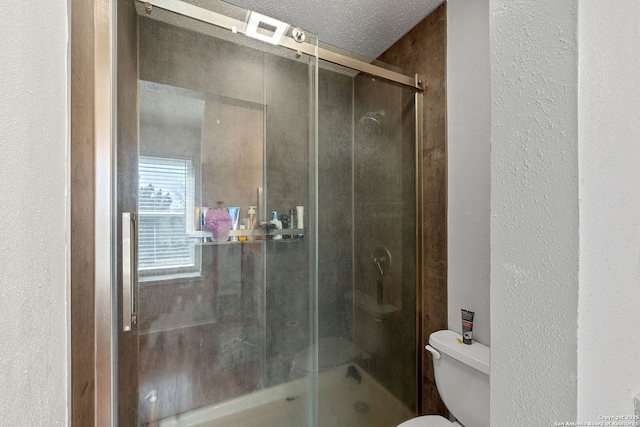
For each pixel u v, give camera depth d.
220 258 1.35
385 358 1.45
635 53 0.40
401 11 1.27
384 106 1.45
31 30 0.37
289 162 1.48
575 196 0.32
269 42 1.27
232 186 1.37
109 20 0.81
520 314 0.38
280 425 1.42
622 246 0.38
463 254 1.16
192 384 1.29
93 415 0.74
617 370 0.37
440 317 1.26
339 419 1.48
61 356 0.48
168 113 1.20
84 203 0.66
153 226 1.17
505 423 0.40
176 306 1.25
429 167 1.31
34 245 0.37
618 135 0.37
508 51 0.39
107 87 0.80
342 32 1.43
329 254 1.56
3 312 0.29
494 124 0.41
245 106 1.37
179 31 1.19
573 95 0.32
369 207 1.51
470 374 0.96
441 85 1.25
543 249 0.35
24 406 0.34
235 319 1.39
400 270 1.42
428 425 1.00
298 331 1.51
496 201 0.41
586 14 0.32
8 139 0.31
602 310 0.34
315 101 1.45
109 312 0.80
